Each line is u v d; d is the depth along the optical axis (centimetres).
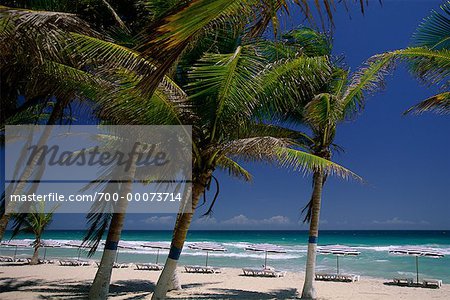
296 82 760
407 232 13438
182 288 1452
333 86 1170
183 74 846
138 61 439
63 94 682
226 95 697
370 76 1023
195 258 3462
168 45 215
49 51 474
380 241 7562
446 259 3347
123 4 927
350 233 12988
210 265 2897
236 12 261
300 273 2211
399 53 762
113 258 955
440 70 766
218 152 764
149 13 854
